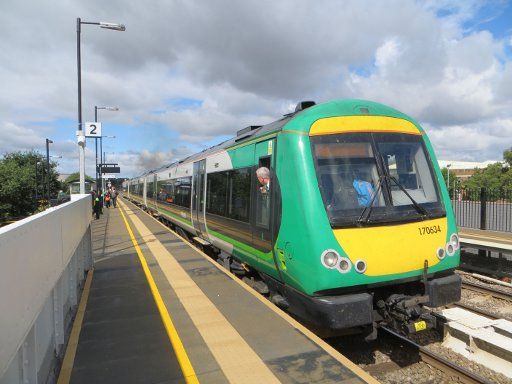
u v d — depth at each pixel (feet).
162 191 68.28
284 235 17.71
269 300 21.72
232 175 27.45
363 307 15.60
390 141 18.22
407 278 16.58
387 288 17.38
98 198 75.97
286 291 18.53
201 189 37.47
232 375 12.92
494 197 48.75
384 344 20.18
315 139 17.24
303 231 16.20
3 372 7.73
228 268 29.53
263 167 20.22
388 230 16.38
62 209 15.39
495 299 28.14
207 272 26.96
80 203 23.31
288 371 13.06
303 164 16.84
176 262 30.53
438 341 20.70
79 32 51.21
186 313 18.76
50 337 13.93
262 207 21.16
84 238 27.09
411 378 17.10
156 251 35.70
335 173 16.85
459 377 16.78
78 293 22.22
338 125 17.71
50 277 12.49
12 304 8.34
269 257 20.08
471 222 51.34
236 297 21.07
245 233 24.11
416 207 17.38
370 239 16.02
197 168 39.75
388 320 16.97
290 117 20.22
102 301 21.07
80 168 48.29
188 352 14.64
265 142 20.97
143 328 17.08
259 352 14.47
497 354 17.85
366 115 18.35
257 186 22.04
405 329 16.19
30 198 201.57
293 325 16.97
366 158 17.56
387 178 17.35
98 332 16.78
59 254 14.32
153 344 15.43
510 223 46.44
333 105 18.49
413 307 16.07
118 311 19.36
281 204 18.04
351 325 15.38
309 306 16.22
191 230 44.09
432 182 18.47
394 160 18.01
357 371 12.99
